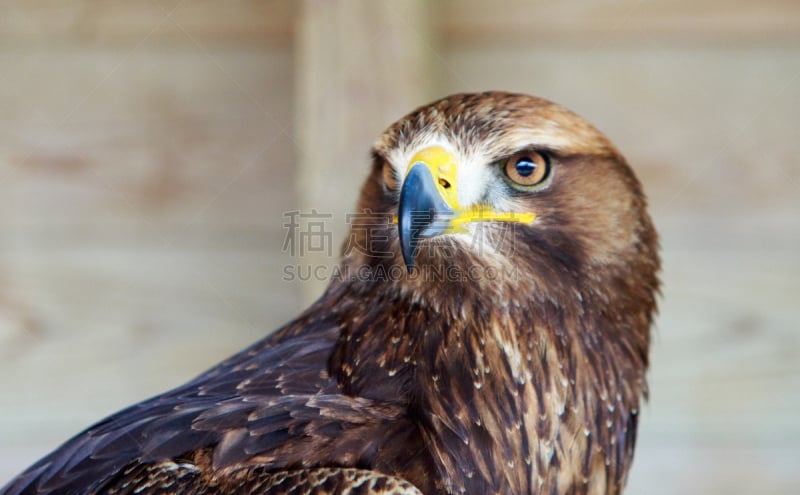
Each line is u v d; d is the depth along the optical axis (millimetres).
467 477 5000
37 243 8008
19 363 7984
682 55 7922
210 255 7992
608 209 5484
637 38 7891
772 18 7855
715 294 8008
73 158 7984
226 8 7883
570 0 7828
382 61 7176
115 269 8008
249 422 4754
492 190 5324
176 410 4992
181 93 7953
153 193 7996
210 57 7934
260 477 4512
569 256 5359
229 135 7945
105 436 5016
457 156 5309
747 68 7922
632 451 5652
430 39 7457
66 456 5035
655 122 7938
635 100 7922
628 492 8117
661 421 8109
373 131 7148
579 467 5352
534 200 5336
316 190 7164
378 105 7164
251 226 7957
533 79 7887
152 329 8000
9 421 7977
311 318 5652
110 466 4840
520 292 5281
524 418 5207
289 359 5305
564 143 5383
